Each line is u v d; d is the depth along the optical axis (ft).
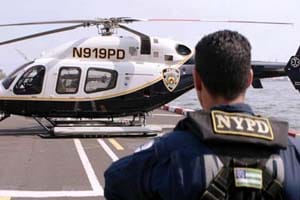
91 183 30.22
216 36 7.51
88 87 55.36
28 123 72.13
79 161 37.99
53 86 54.80
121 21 57.98
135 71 56.13
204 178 6.78
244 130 6.98
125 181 7.25
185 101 124.36
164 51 57.41
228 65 7.27
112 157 39.99
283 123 7.30
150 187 7.02
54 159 38.81
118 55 56.65
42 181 30.63
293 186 6.91
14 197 26.71
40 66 54.90
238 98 7.42
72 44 56.08
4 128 64.44
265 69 60.08
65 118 57.72
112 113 56.80
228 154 6.88
